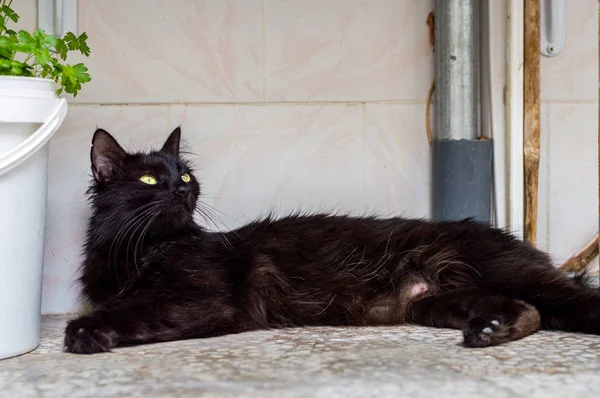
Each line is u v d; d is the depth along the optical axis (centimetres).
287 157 120
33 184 93
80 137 117
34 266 94
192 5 118
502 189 121
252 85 119
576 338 93
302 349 91
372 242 105
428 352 89
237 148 120
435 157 121
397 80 121
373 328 102
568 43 124
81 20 116
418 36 121
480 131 123
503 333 91
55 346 96
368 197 122
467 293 99
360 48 121
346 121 121
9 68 91
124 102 117
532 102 120
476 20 120
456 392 78
